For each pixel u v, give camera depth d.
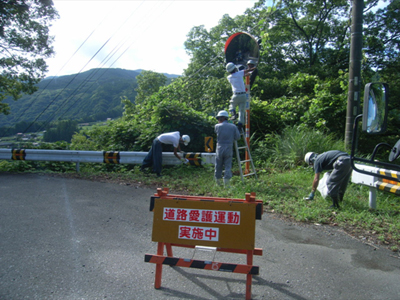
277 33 24.98
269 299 3.01
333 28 25.89
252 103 11.65
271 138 10.22
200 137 10.36
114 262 3.68
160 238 3.07
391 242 4.35
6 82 20.89
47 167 10.22
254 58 8.12
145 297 3.01
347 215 5.20
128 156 9.12
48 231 4.52
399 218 5.17
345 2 24.03
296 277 3.42
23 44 18.80
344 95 11.08
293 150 9.02
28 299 2.93
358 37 8.06
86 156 9.29
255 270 2.90
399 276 3.48
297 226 4.91
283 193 6.44
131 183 7.63
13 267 3.49
